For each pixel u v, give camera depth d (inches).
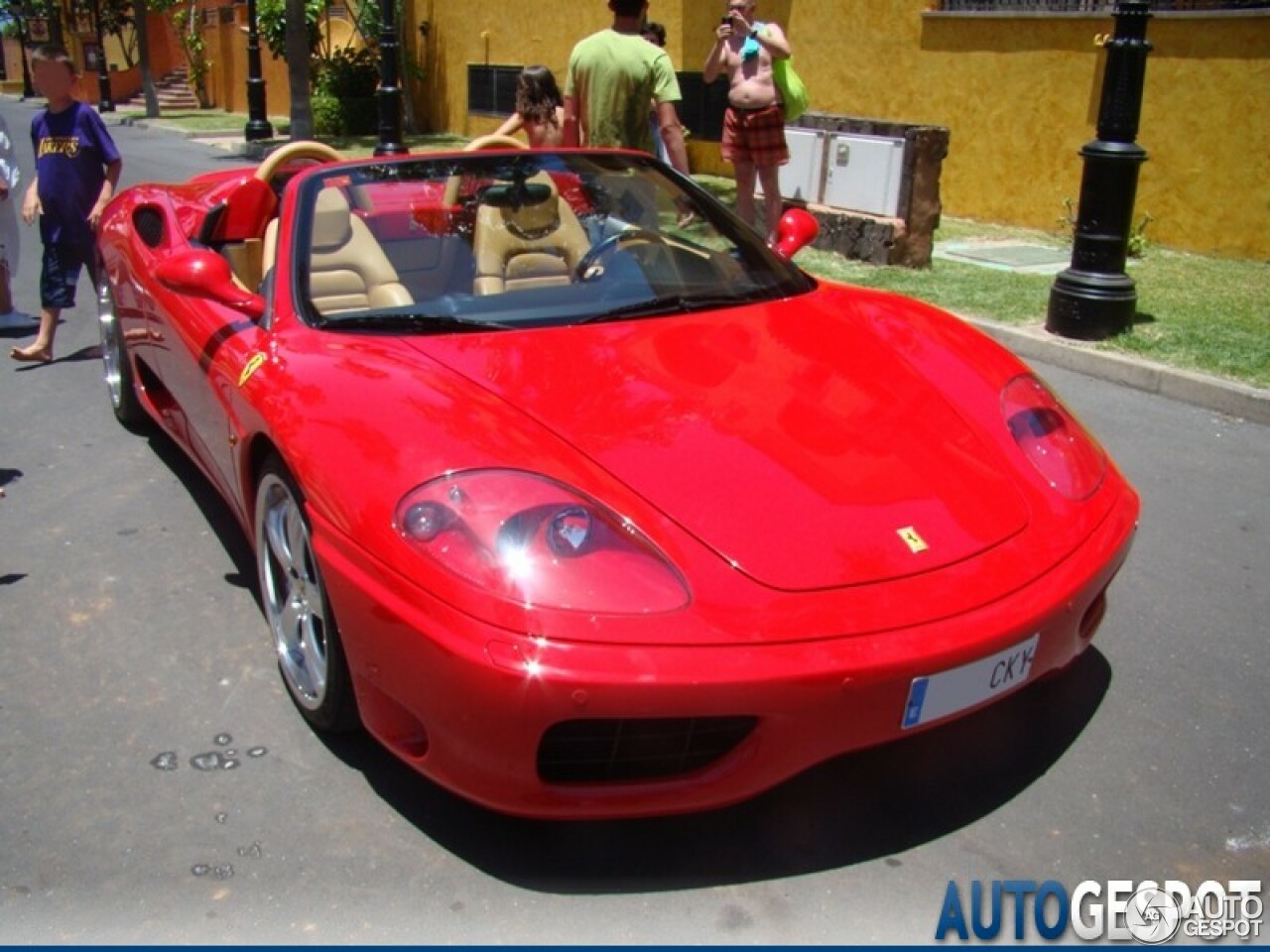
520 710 86.8
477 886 96.3
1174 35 355.9
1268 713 121.1
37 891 95.3
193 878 96.8
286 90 1076.5
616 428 104.9
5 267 269.0
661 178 158.7
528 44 673.0
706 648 87.7
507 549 91.0
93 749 113.8
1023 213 410.9
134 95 1450.5
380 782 108.9
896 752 113.4
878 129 343.0
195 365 142.4
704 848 100.8
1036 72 396.2
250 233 163.0
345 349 119.8
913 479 104.6
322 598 105.0
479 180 146.9
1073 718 119.5
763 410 110.8
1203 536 165.5
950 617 93.8
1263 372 231.3
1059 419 120.7
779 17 486.3
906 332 133.0
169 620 138.8
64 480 181.8
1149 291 306.8
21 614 140.1
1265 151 340.2
